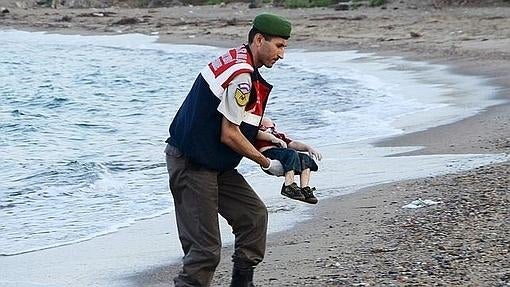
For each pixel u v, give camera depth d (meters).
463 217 20.33
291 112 45.69
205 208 14.02
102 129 44.41
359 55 74.38
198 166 13.94
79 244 21.48
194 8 135.62
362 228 20.50
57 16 132.38
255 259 14.78
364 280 16.23
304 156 13.79
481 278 15.81
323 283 16.30
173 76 72.00
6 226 23.58
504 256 16.97
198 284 14.25
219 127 13.63
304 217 22.36
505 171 25.41
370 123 40.56
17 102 58.56
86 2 151.00
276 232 21.02
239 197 14.54
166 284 17.78
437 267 16.64
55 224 23.64
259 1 130.62
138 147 38.12
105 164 32.72
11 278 18.66
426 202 22.41
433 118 40.56
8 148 38.84
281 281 16.70
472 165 27.39
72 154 36.75
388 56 71.81
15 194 27.84
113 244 21.30
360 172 28.03
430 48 73.69
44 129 44.66
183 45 93.88
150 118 48.69
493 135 33.69
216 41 95.38
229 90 13.34
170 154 14.12
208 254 14.12
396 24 94.31
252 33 13.67
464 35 80.94
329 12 112.88
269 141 14.00
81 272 18.92
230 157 13.88
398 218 21.06
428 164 28.42
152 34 105.75
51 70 79.31
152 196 26.80
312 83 58.53
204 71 13.66
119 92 62.84
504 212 20.36
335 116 43.31
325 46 82.06
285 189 13.55
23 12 139.75
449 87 52.25
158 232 22.23
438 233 19.11
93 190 28.06
